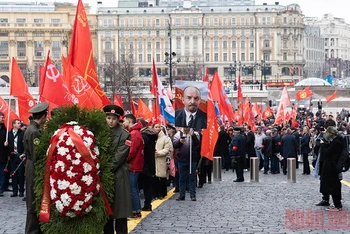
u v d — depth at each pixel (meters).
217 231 15.43
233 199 21.78
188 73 156.50
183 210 19.05
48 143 12.15
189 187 21.91
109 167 12.25
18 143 22.55
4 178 23.25
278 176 32.69
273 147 34.19
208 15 180.75
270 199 21.73
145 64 179.62
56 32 168.38
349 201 21.11
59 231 11.88
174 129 24.47
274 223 16.58
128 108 101.62
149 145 18.62
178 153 21.30
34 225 13.29
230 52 181.38
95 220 11.97
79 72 19.25
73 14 175.25
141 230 15.58
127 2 191.00
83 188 11.70
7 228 16.09
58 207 11.71
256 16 180.75
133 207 17.23
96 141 12.10
